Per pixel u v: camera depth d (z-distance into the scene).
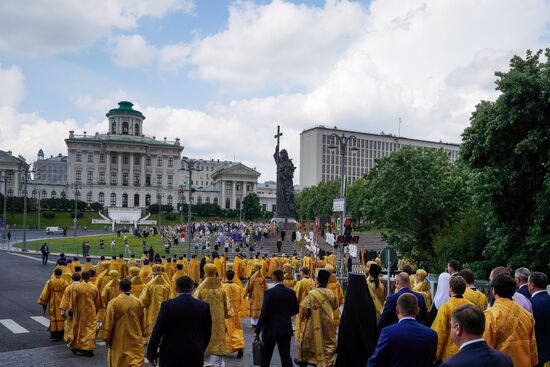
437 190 35.88
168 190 167.50
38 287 31.11
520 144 22.47
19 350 14.60
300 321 10.41
